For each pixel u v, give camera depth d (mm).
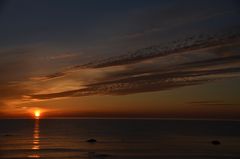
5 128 152875
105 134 109250
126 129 149125
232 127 178125
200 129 149875
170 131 130000
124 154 58156
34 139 87875
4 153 59250
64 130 136125
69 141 82188
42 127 167500
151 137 95562
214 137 95062
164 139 88312
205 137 95250
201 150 63438
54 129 144625
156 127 176125
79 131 128625
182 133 115812
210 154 58031
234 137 95500
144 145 73125
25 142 79375
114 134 109688
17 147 68500
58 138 91438
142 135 104438
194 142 79625
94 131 129125
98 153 59406
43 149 65312
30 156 55469
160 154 58000
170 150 63719
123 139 88562
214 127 177000
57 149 65312
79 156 55719
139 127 175375
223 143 77625
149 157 54594
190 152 60688
